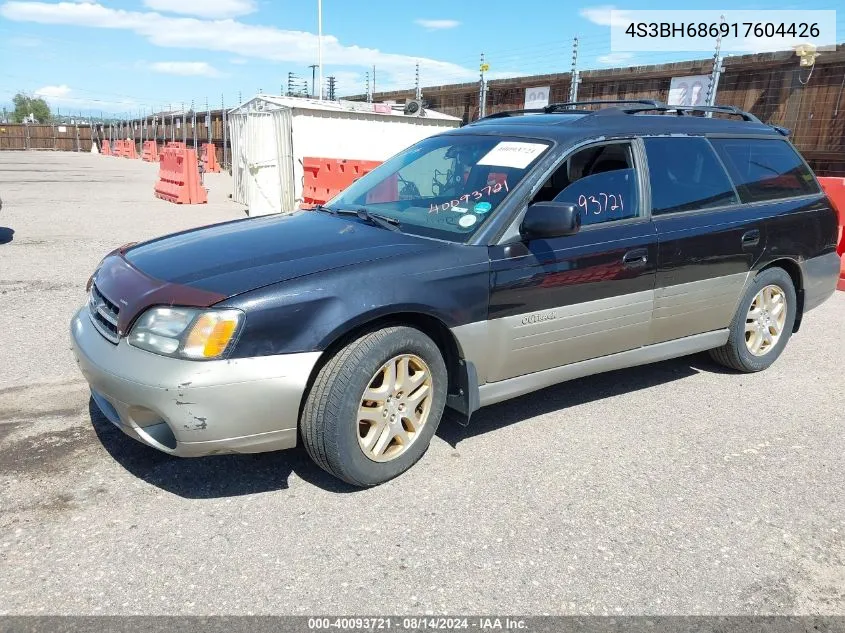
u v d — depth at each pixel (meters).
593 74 11.95
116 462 3.33
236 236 3.52
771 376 4.89
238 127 16.25
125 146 44.75
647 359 4.15
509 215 3.42
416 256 3.16
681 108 4.54
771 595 2.55
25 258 8.34
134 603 2.38
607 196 3.82
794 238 4.76
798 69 9.24
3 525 2.79
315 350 2.84
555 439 3.77
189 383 2.67
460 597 2.47
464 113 16.03
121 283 3.07
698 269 4.18
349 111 14.27
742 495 3.25
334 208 4.07
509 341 3.45
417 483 3.25
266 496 3.09
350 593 2.47
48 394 4.11
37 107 106.88
